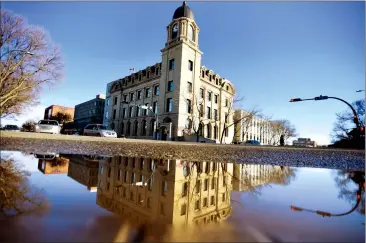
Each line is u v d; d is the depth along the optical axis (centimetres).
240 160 518
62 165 221
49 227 58
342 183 171
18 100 2298
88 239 51
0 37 1788
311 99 1695
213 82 3681
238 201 102
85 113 6138
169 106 3094
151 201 98
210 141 3047
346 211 85
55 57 2081
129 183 144
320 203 100
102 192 110
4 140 746
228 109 3888
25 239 48
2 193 99
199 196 115
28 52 1806
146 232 57
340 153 852
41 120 1778
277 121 6806
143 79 3644
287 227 61
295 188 142
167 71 3164
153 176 178
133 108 3791
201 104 3331
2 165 198
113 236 53
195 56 3203
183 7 3231
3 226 55
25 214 68
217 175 206
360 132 1481
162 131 3048
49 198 92
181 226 64
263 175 223
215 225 64
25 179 137
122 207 83
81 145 748
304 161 567
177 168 243
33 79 2012
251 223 67
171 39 3203
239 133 5462
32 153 356
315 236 56
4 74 1881
